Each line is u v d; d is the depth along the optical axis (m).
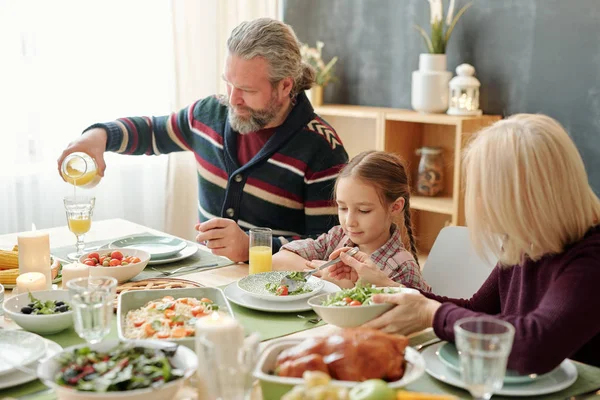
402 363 1.24
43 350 1.36
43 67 3.49
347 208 2.09
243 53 2.28
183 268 2.10
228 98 2.45
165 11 3.87
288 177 2.44
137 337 1.44
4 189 3.46
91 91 3.67
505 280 1.64
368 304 1.52
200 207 2.69
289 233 2.52
